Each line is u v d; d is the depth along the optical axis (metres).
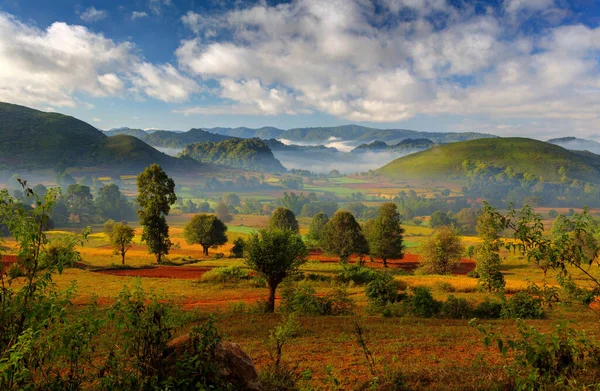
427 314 26.34
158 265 59.31
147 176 63.03
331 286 42.25
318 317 23.98
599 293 5.42
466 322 22.86
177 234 129.38
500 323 21.55
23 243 5.03
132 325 5.60
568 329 5.61
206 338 5.89
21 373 4.15
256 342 16.28
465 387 8.64
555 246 5.42
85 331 5.01
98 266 56.41
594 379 5.39
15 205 5.21
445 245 57.00
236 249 79.31
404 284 40.53
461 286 39.34
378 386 9.45
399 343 16.28
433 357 13.73
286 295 28.42
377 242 72.94
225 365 6.39
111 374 5.36
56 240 5.66
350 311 27.59
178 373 5.66
